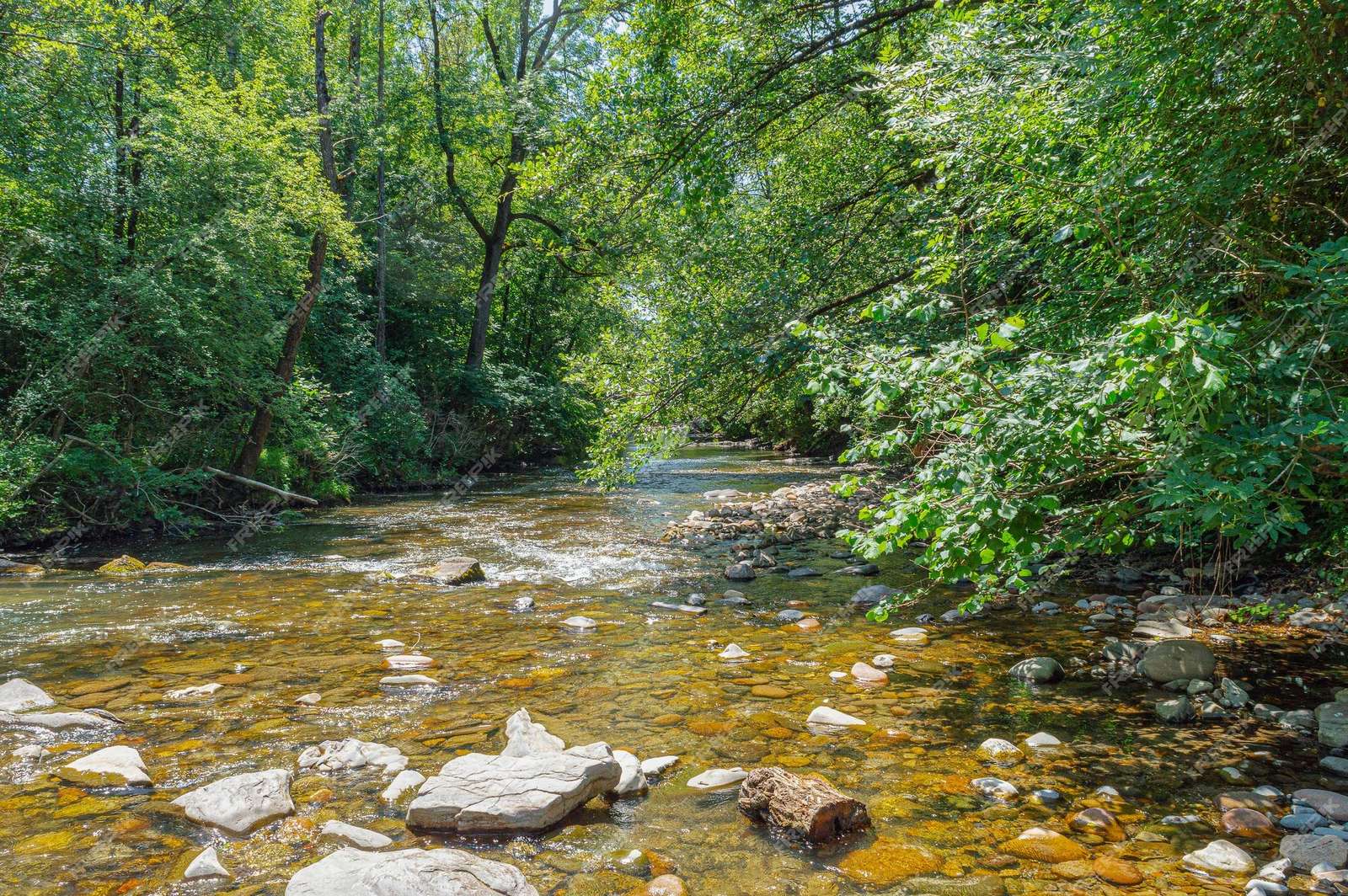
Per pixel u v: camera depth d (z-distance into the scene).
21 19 12.39
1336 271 2.87
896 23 9.66
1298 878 2.58
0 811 3.24
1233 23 3.41
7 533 10.93
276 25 19.50
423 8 26.38
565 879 2.72
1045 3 5.23
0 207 12.45
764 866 2.80
